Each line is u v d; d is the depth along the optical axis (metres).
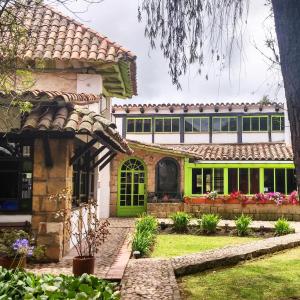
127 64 12.25
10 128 8.16
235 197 19.22
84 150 9.17
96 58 11.68
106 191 19.88
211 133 25.44
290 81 3.32
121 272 7.71
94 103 11.46
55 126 8.08
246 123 25.33
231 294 6.81
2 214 8.89
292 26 3.32
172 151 20.75
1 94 7.57
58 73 12.05
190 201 19.45
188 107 25.34
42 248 8.45
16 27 6.04
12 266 7.09
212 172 22.39
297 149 3.29
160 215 19.23
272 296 6.69
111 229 14.90
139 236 10.55
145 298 6.18
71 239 9.61
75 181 10.73
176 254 10.78
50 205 8.83
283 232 14.27
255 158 21.77
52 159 8.89
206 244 12.53
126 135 25.73
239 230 14.57
